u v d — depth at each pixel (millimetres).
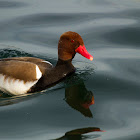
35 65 10039
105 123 7938
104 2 17969
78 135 7379
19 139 7184
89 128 7668
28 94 9648
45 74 10086
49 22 15508
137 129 7617
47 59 12516
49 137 7262
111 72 11109
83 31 14656
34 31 14734
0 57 12703
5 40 13953
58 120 8055
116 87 9977
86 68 11562
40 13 16297
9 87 9648
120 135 7340
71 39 10266
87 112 8492
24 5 17328
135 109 8562
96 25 15203
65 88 9984
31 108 8688
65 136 7305
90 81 10469
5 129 7625
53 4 17547
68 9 16859
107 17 16047
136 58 12242
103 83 10289
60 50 10523
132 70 11211
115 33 14508
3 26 15086
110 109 8617
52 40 14023
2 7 16984
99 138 7246
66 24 15312
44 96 9453
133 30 14695
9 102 9125
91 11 16719
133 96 9312
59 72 10406
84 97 9383
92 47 13422
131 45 13555
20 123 7887
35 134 7391
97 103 8984
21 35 14375
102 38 14148
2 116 8234
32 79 9703
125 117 8180
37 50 13211
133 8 17016
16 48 13297
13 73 9633
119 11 16703
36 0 18141
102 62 12055
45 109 8633
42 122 7953
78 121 8031
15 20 15594
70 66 10766
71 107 8758
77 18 15891
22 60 10500
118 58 12320
